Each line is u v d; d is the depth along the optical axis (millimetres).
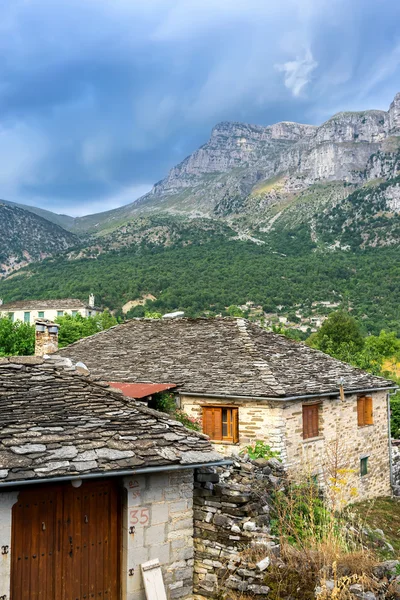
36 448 7406
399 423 30594
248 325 21797
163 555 8609
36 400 8906
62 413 8633
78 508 8203
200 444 8789
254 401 16281
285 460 15898
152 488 8586
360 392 20109
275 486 11422
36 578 7746
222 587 8719
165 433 8789
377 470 20984
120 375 19219
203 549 9391
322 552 8688
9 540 7328
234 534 9125
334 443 18328
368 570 8375
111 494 8516
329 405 18375
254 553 8789
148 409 9438
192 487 9094
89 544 8250
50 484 7941
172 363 19297
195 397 17234
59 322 47812
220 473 10898
